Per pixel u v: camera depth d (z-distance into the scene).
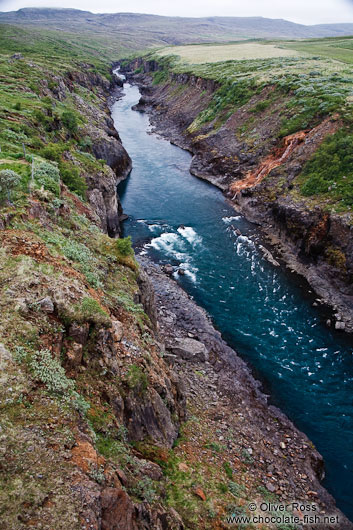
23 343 11.66
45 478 8.67
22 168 26.30
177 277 37.06
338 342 29.39
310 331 30.48
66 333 13.25
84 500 8.55
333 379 26.08
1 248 15.58
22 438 9.30
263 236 45.75
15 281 13.73
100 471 9.72
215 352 27.16
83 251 20.80
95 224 28.89
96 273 19.53
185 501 13.64
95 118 73.12
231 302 33.69
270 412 23.09
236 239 44.94
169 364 20.80
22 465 8.73
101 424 11.90
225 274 37.88
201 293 34.78
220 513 14.03
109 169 48.41
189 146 77.94
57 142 45.59
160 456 14.61
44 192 23.19
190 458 16.19
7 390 10.16
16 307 12.51
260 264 39.88
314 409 23.78
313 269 38.00
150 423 15.09
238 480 16.70
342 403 24.27
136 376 14.79
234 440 19.45
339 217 36.91
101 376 13.55
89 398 12.48
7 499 7.96
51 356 11.89
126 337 16.59
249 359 27.50
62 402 10.90
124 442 12.50
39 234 18.80
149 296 24.47
